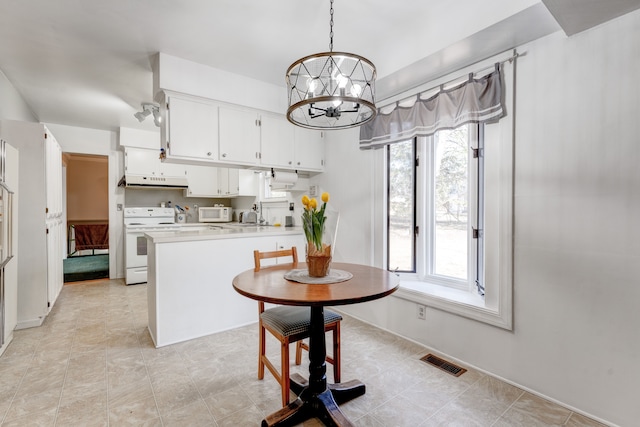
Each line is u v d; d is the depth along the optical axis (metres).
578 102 1.65
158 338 2.48
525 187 1.86
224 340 2.62
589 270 1.62
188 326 2.63
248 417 1.63
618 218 1.53
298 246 3.35
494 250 2.04
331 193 3.43
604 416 1.58
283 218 4.19
